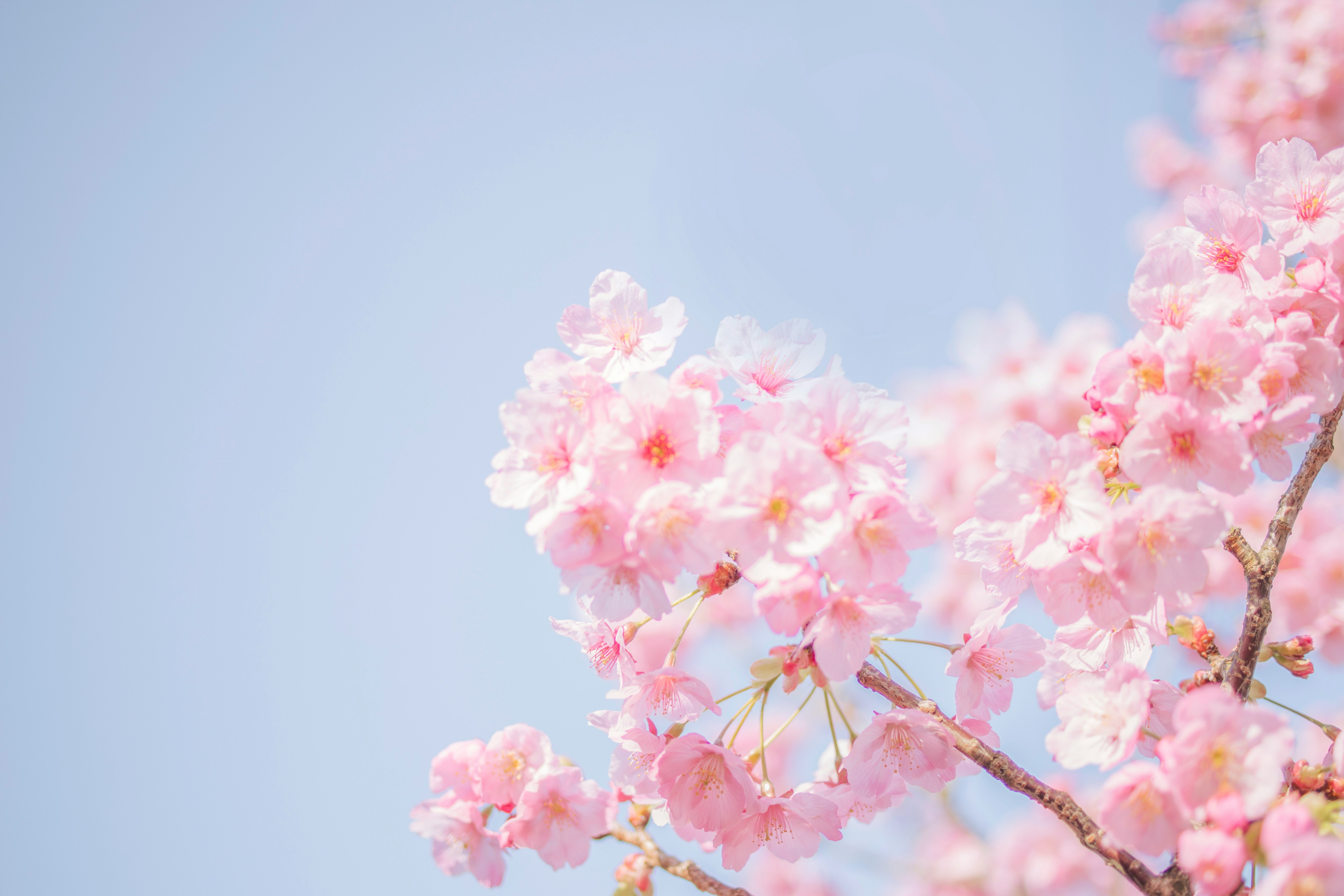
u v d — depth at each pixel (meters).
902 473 1.19
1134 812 1.16
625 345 1.22
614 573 1.18
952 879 2.04
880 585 1.17
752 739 2.19
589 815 1.21
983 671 1.22
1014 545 1.18
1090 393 1.20
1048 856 2.05
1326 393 1.19
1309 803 1.16
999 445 1.18
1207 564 1.17
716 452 1.17
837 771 1.22
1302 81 2.23
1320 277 1.19
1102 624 1.18
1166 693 1.21
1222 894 1.14
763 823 1.21
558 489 1.18
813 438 1.18
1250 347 1.17
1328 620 1.62
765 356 1.21
